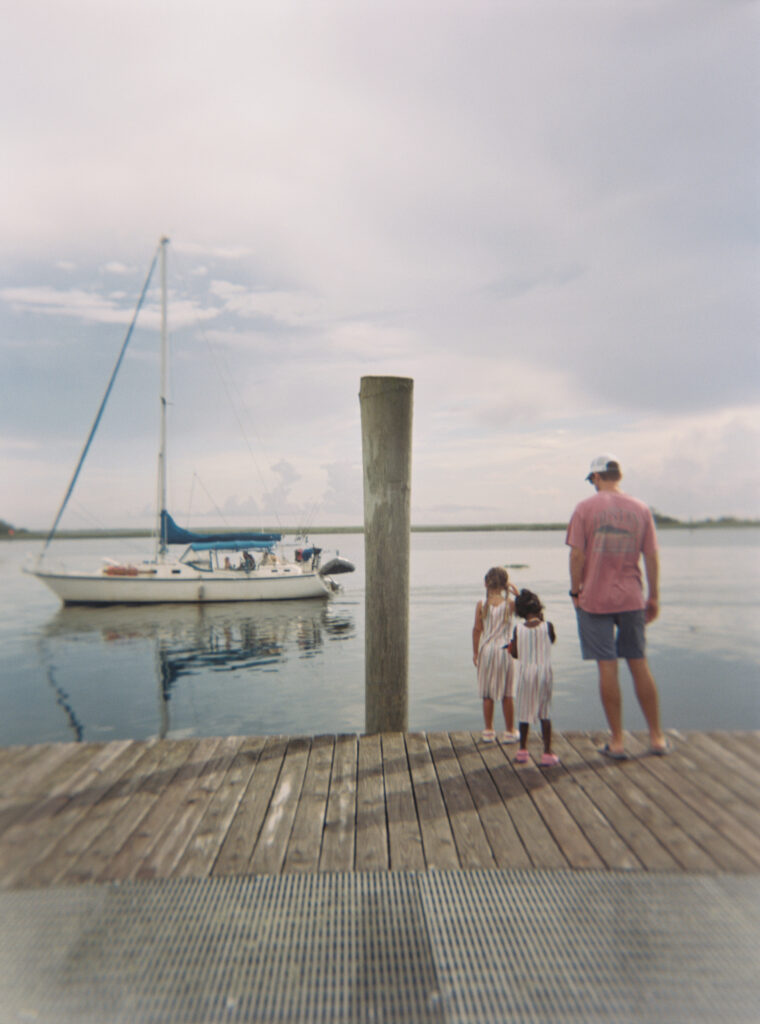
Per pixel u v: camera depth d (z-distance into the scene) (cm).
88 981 198
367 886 251
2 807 324
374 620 442
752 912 233
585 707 1048
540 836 291
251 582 2422
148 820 309
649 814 312
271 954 210
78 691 1238
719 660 1476
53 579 2398
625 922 227
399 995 191
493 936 219
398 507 440
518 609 378
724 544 9988
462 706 1049
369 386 438
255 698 1160
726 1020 181
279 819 310
